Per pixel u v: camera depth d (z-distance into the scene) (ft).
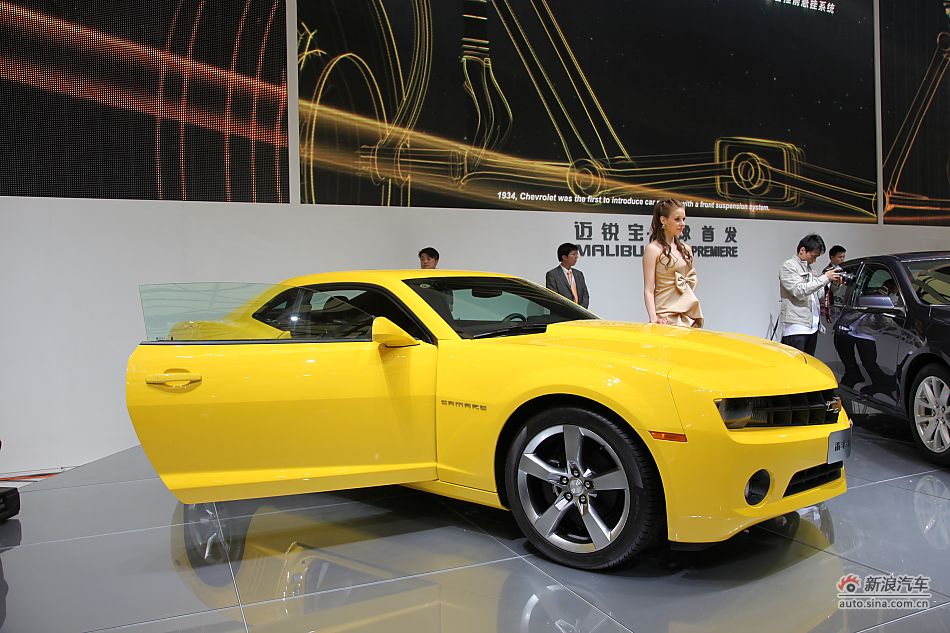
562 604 6.57
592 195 20.95
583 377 7.11
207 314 8.94
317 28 17.56
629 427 6.91
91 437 15.21
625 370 7.03
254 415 8.30
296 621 6.35
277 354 8.43
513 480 7.76
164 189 16.11
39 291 14.79
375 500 10.32
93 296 15.24
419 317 8.82
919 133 26.84
